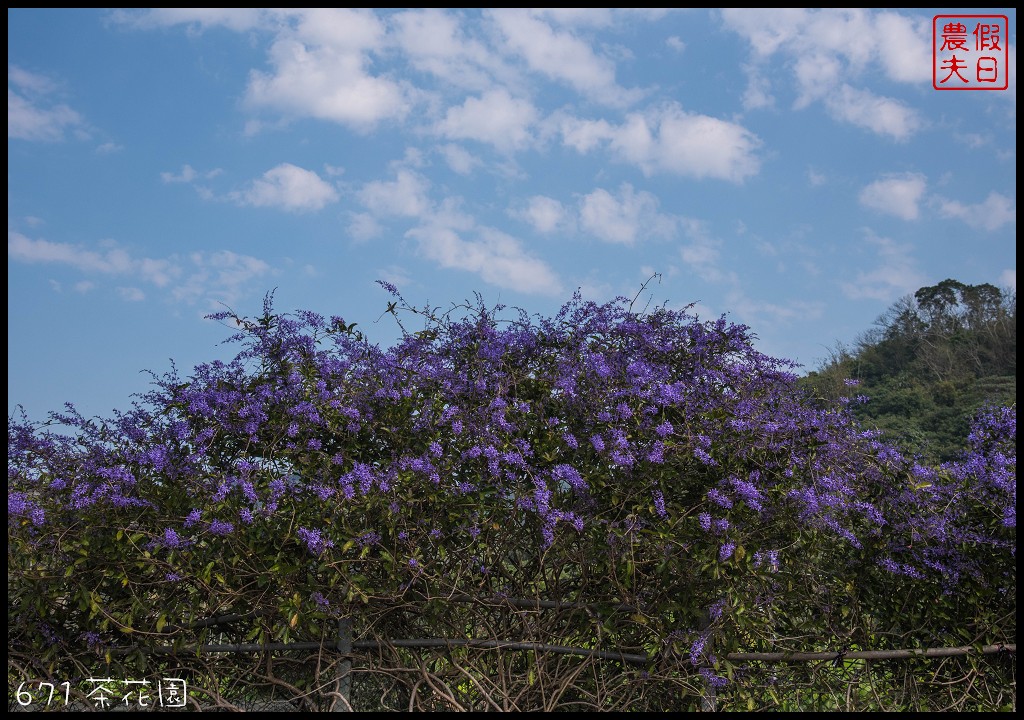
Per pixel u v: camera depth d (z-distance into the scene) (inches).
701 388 135.8
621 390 129.7
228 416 127.0
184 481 123.9
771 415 132.0
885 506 138.4
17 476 124.0
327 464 124.1
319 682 125.0
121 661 123.3
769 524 128.1
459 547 126.0
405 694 127.2
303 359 132.2
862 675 136.4
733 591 121.3
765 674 130.4
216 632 129.1
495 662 128.2
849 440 136.7
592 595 128.0
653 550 121.7
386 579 123.9
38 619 121.0
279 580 117.6
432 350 138.2
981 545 137.6
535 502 122.3
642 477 125.3
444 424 129.0
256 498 118.6
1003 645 134.5
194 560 120.3
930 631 137.0
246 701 125.9
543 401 132.3
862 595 137.4
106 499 121.0
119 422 128.1
